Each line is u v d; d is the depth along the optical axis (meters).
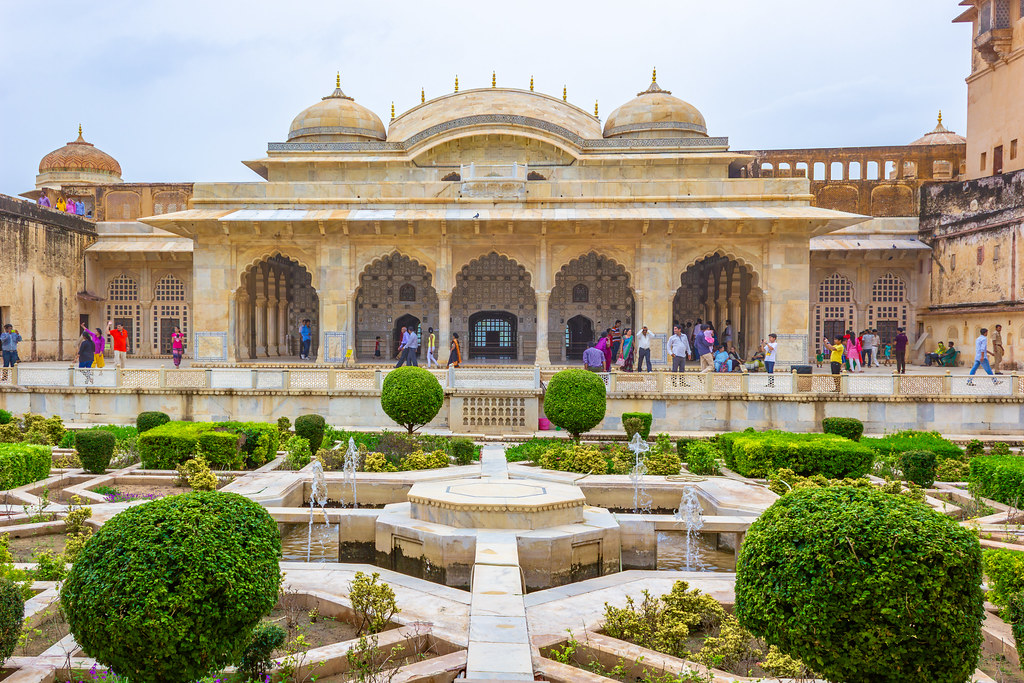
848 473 11.26
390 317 30.12
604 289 30.02
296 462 12.30
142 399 16.84
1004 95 26.67
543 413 16.38
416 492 8.30
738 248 23.89
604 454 13.05
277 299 30.45
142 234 32.12
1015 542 8.28
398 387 14.20
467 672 4.78
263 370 16.83
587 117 30.77
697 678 4.93
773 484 10.69
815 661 4.30
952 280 27.75
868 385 16.59
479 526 7.63
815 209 23.67
